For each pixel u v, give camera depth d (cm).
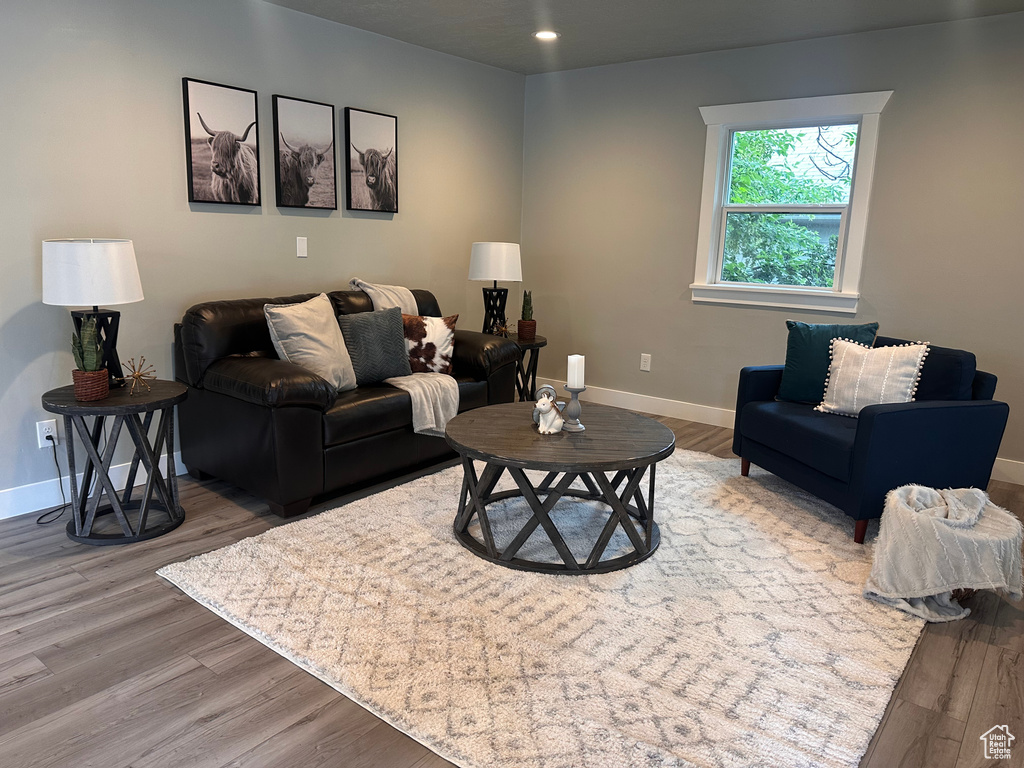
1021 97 344
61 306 303
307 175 388
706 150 442
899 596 236
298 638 212
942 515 237
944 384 307
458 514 285
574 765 164
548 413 271
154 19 315
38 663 200
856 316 407
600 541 256
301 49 375
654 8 351
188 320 321
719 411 465
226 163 349
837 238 415
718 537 289
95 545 273
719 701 187
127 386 292
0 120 276
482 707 183
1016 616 237
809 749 171
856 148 395
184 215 339
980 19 349
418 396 347
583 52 443
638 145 471
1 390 291
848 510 284
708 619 227
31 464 304
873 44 380
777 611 233
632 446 259
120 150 312
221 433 315
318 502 321
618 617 227
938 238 375
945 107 364
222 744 170
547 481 329
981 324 369
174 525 288
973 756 171
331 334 340
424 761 167
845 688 194
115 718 179
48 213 294
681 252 465
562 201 517
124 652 206
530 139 527
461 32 404
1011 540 229
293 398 286
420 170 455
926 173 374
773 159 430
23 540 277
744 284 453
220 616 225
